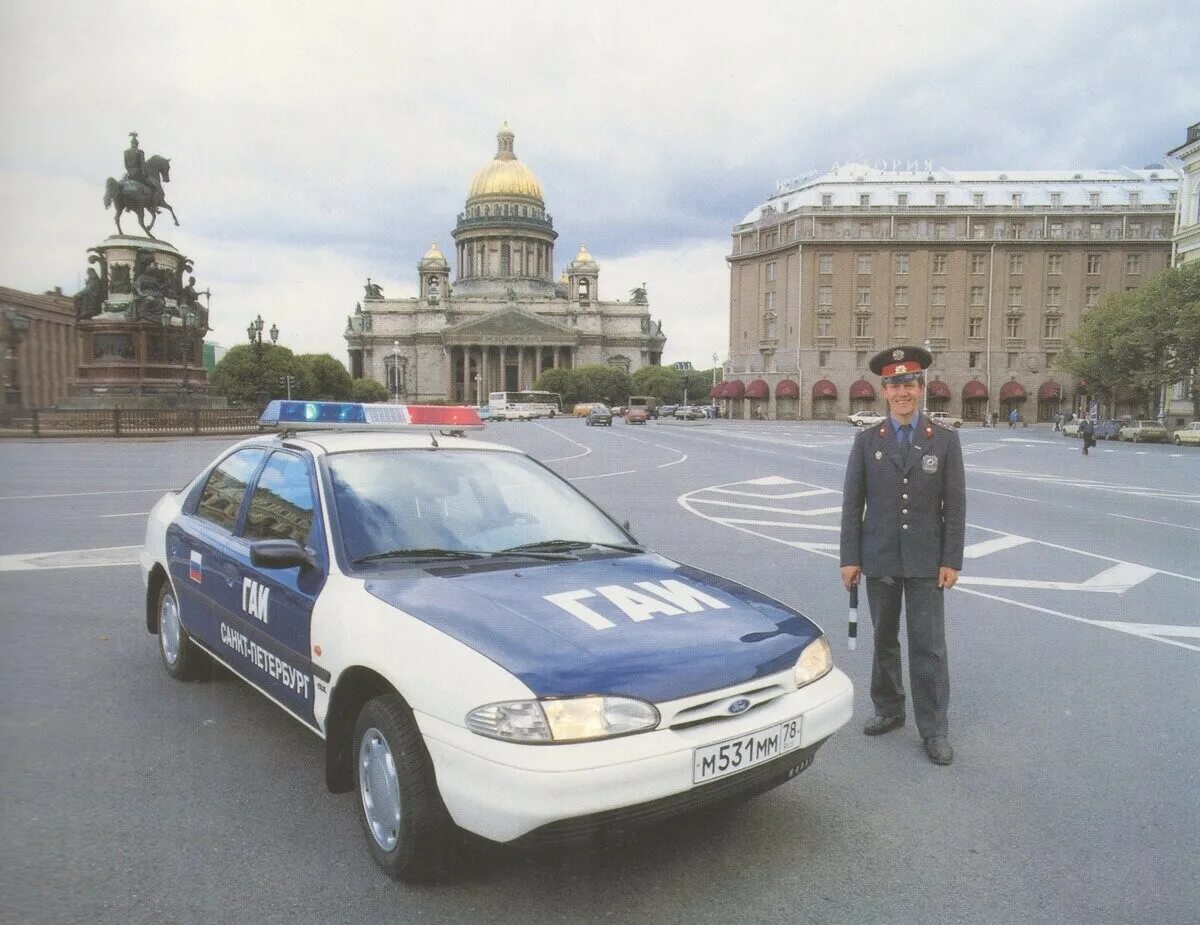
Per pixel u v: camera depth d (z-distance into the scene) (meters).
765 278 88.56
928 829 3.64
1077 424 54.25
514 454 4.88
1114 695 5.37
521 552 3.99
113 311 38.19
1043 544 11.17
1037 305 80.62
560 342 129.62
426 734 2.94
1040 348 80.75
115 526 11.50
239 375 70.50
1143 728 4.81
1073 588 8.53
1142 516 14.09
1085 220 79.88
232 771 4.08
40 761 4.16
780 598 7.90
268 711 4.86
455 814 2.85
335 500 3.95
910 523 4.48
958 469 4.47
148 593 5.73
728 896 3.11
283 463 4.51
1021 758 4.40
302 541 3.96
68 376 36.41
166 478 18.23
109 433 32.72
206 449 28.12
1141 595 8.21
